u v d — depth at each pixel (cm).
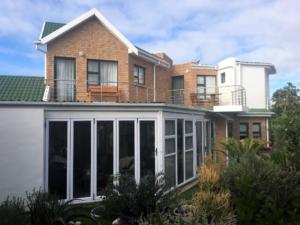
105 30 2005
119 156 1244
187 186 1503
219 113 2175
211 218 743
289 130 1018
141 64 2191
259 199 786
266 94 2792
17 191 1089
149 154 1288
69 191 1173
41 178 1118
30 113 1116
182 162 1532
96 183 1209
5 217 753
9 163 1088
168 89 2664
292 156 959
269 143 2095
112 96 1945
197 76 2727
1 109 1088
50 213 859
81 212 985
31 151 1112
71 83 1909
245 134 2606
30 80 1909
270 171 838
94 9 1955
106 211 933
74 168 1186
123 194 913
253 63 2719
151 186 926
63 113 1175
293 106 1121
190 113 1658
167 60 2650
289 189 805
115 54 2012
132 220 871
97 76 1978
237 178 833
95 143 1213
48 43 1883
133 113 1268
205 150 1953
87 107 1200
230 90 2664
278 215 753
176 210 846
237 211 795
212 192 863
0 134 1083
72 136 1184
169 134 1395
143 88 2203
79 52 1938
